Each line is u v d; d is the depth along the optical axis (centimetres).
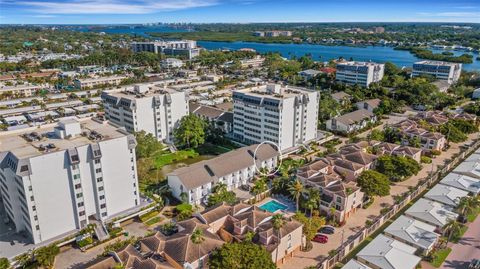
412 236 10550
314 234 10862
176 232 10706
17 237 10725
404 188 14225
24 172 9631
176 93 18825
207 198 13012
